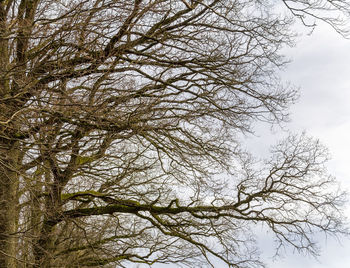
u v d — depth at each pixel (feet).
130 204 40.04
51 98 27.30
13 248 35.40
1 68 26.99
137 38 34.78
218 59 37.81
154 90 35.91
